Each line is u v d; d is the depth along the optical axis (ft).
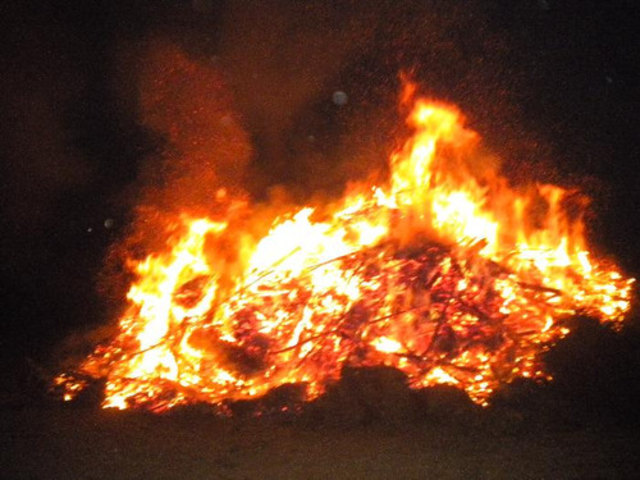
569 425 25.67
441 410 26.81
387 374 27.86
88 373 32.81
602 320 31.30
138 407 29.60
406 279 32.48
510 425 25.73
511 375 28.71
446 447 23.88
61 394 31.22
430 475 21.30
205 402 29.09
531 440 24.31
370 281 32.73
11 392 31.86
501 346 30.17
